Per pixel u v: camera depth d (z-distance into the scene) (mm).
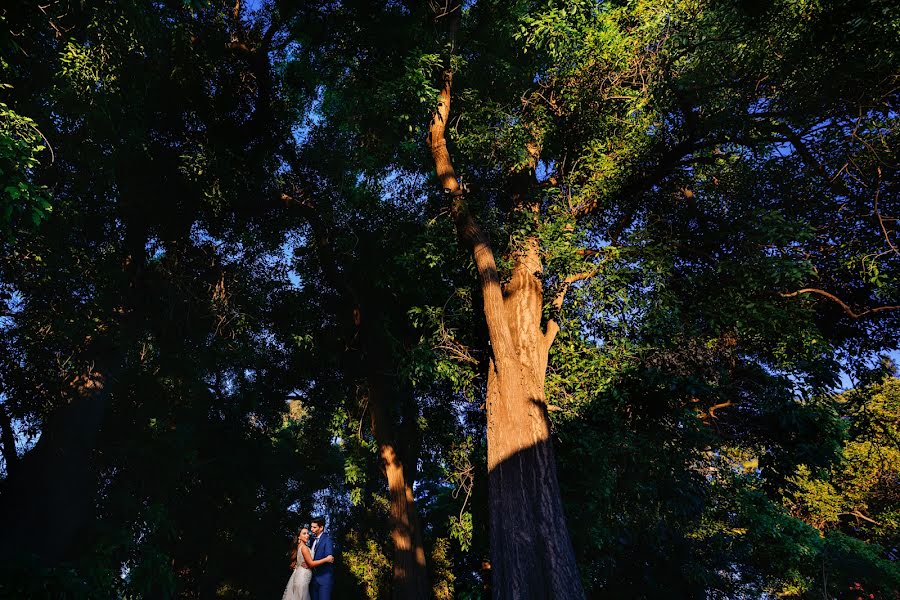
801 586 14656
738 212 9641
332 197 13891
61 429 9406
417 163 13070
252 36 13539
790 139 9062
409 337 13469
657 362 9164
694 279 9539
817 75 8211
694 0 8922
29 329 9125
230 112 13062
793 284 9336
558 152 10680
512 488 7305
